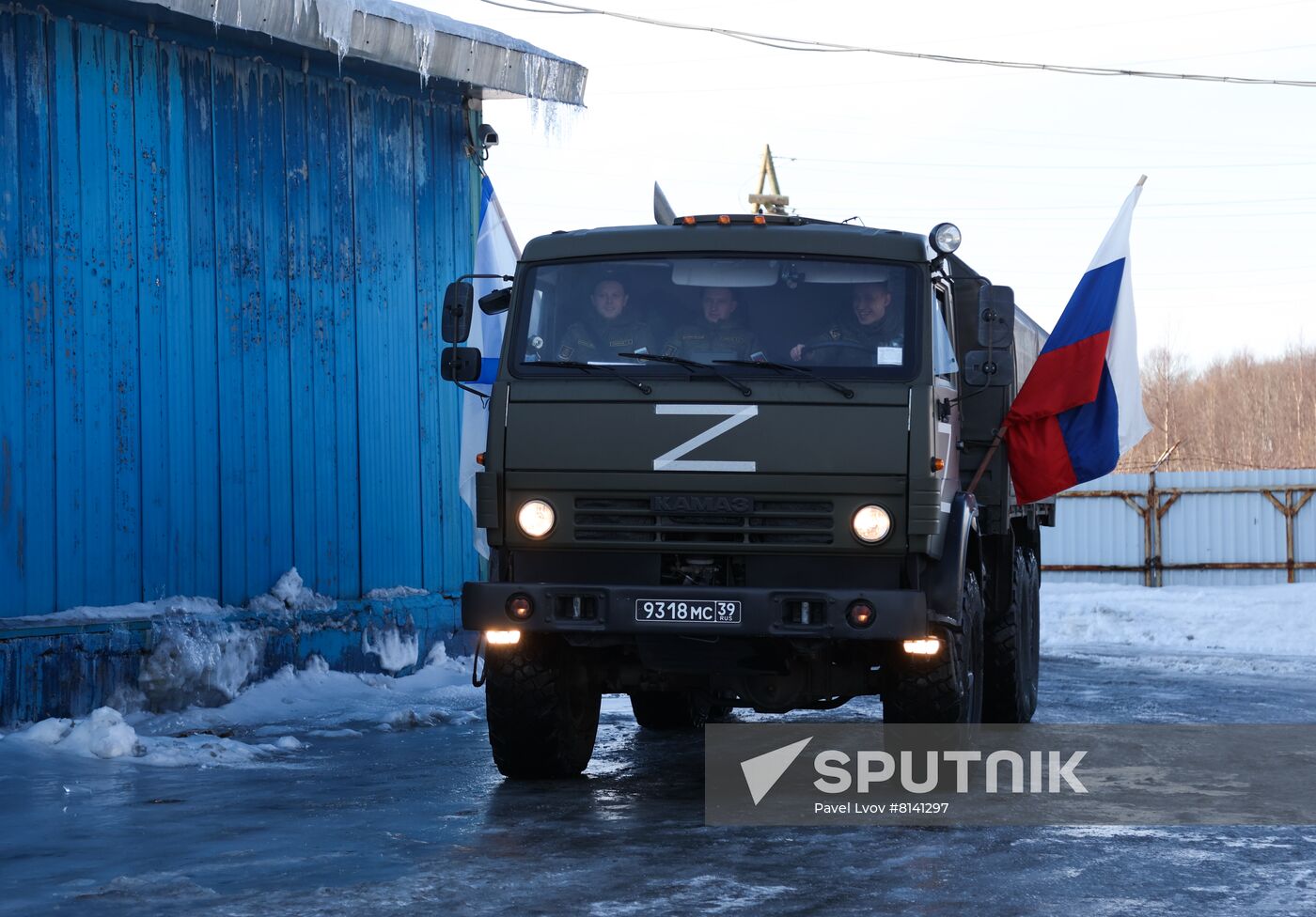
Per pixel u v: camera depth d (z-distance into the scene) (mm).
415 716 11742
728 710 12547
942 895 5992
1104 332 11203
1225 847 7043
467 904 5789
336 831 7309
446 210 15734
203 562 12867
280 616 13234
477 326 15188
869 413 8133
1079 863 6637
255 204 13555
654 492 8234
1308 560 36312
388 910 5691
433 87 15570
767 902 5855
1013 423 11312
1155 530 37375
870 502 8102
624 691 9227
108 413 12031
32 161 11484
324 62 14336
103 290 12039
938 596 8266
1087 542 37969
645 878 6250
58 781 8812
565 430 8336
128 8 12188
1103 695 14836
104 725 9930
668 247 8602
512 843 7008
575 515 8312
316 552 14062
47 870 6426
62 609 11570
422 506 15398
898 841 7117
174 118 12773
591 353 8477
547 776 9078
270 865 6496
